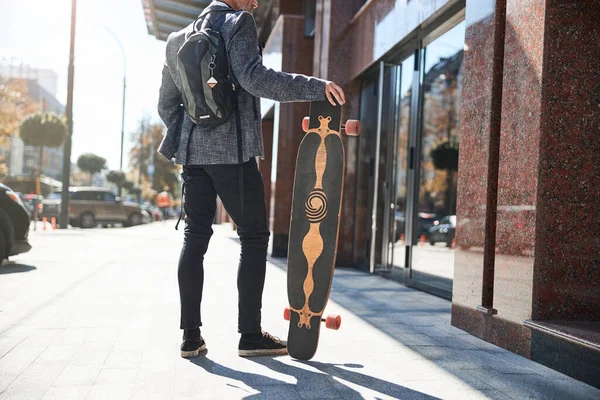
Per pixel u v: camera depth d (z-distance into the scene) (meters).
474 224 3.66
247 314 2.78
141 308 4.11
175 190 58.19
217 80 2.54
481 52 3.70
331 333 3.47
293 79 2.59
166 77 2.81
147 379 2.39
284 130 9.44
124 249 9.71
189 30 2.68
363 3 7.99
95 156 55.38
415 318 4.14
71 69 17.86
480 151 3.65
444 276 6.52
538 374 2.70
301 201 2.74
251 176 2.76
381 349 3.09
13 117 36.91
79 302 4.29
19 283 5.20
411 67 6.45
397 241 6.65
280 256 9.45
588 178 3.01
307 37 9.48
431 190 13.76
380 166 7.15
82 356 2.74
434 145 12.23
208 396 2.18
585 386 2.51
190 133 2.74
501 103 3.41
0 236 6.42
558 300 2.98
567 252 2.98
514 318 3.14
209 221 2.81
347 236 8.01
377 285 6.13
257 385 2.34
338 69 7.93
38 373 2.45
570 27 3.00
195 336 2.77
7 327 3.37
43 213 20.59
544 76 2.97
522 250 3.09
